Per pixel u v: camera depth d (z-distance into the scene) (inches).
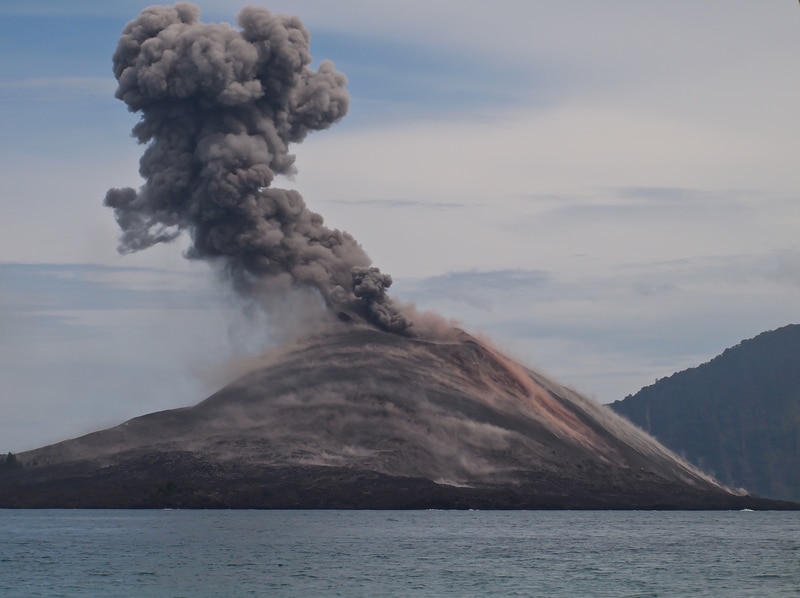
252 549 7396.7
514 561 6619.1
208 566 6176.2
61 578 5565.9
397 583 5383.9
